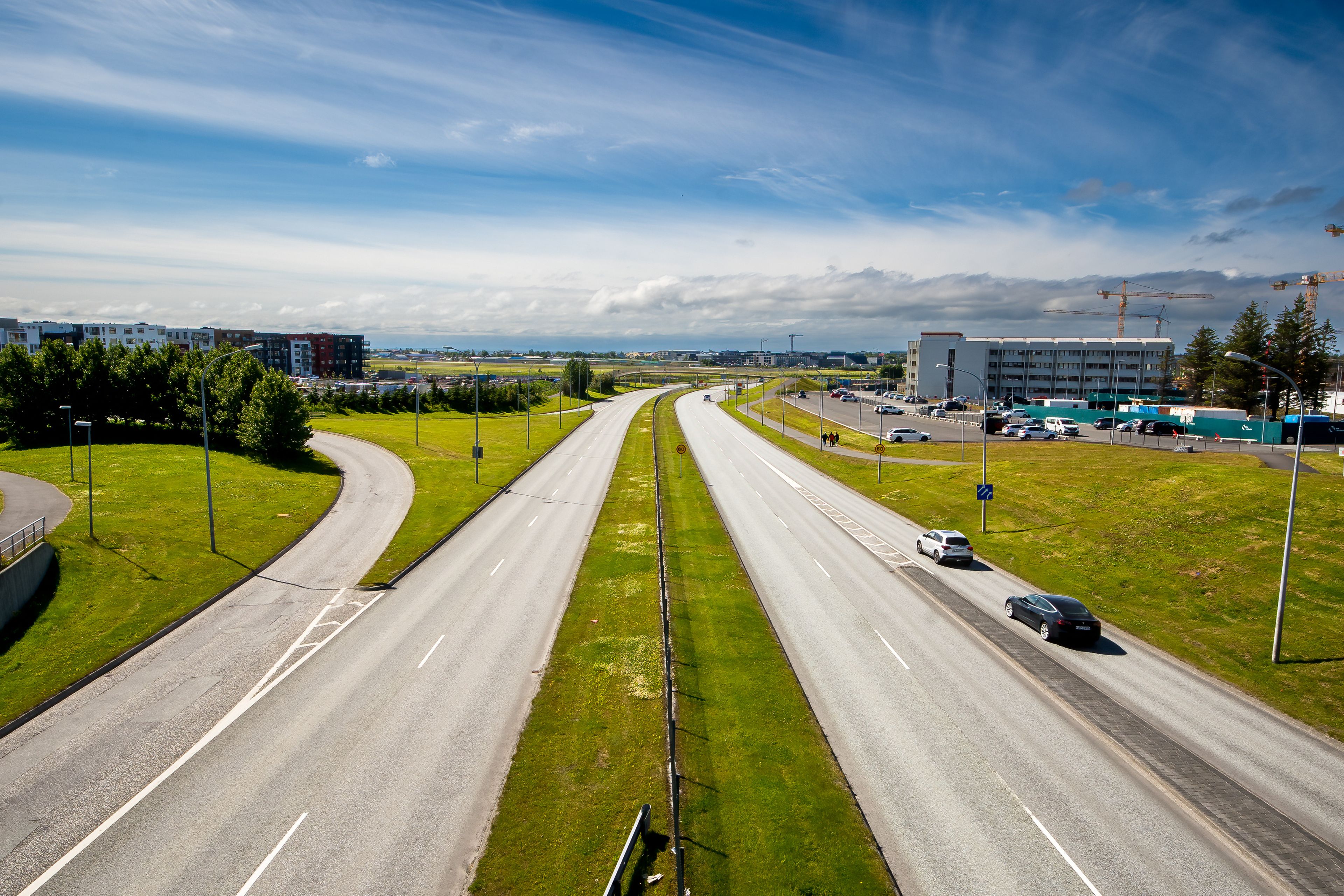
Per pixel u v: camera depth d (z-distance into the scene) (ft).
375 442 257.75
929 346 542.57
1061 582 118.01
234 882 49.70
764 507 177.78
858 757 66.28
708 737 68.95
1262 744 68.80
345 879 50.16
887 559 132.87
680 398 587.27
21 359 200.34
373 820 56.59
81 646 87.30
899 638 95.09
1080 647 91.50
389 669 84.17
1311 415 301.84
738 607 104.94
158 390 222.89
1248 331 332.19
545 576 120.16
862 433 310.24
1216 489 139.03
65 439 207.21
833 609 105.81
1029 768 64.85
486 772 63.36
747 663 85.81
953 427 321.93
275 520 148.46
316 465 207.51
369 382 604.08
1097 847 54.29
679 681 80.64
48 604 96.48
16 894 48.42
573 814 57.41
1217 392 351.46
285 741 68.23
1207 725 72.33
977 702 77.36
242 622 98.99
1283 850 53.72
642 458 258.57
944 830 56.03
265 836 54.49
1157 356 532.73
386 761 65.00
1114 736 69.56
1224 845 54.75
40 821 56.03
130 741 67.97
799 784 61.41
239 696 77.20
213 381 219.41
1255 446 244.01
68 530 120.37
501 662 86.22
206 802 58.75
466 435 298.15
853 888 49.55
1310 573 103.76
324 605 105.70
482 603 106.93
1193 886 50.37
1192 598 104.78
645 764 64.39
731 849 53.31
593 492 193.36
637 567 124.06
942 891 49.55
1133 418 327.67
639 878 50.39
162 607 101.04
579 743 67.92
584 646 90.63
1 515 129.90
